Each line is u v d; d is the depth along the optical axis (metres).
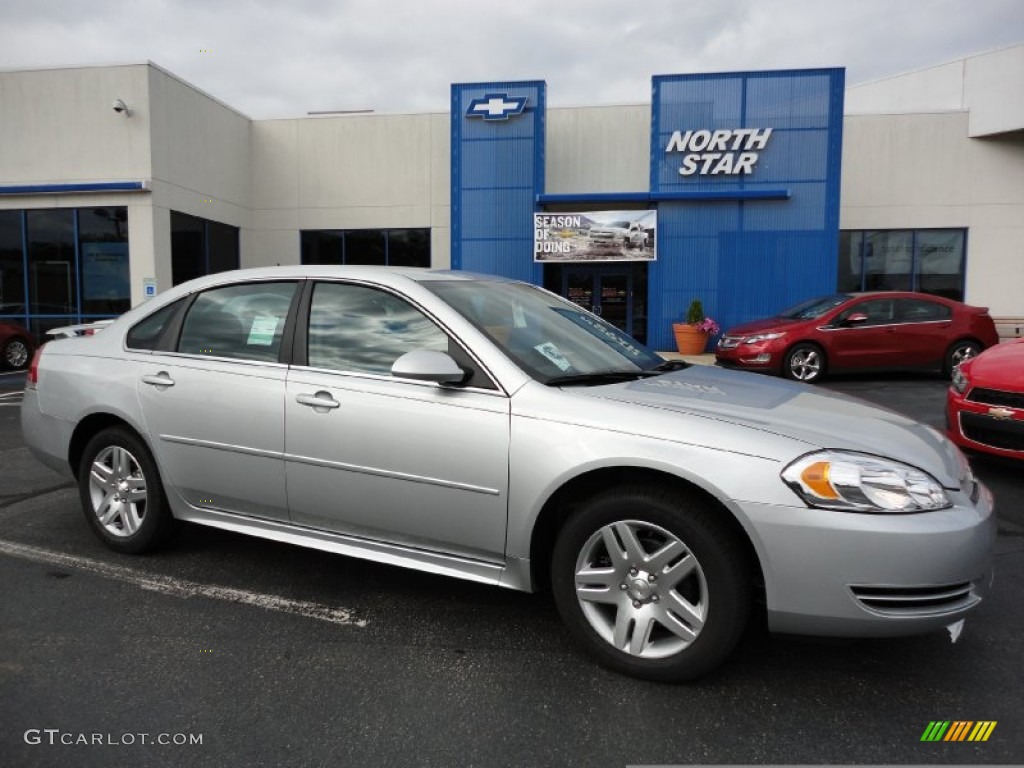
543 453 2.79
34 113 14.72
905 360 11.91
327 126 18.28
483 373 3.00
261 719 2.49
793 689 2.70
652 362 3.70
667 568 2.66
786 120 15.43
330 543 3.34
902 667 2.86
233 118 17.61
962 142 17.16
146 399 3.74
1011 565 3.88
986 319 12.06
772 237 15.66
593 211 16.59
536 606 3.40
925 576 2.42
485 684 2.71
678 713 2.53
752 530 2.48
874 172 17.39
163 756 2.28
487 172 16.42
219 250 17.25
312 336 3.42
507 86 16.22
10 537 4.25
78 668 2.80
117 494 3.96
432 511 3.03
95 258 14.93
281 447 3.34
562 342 3.41
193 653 2.93
